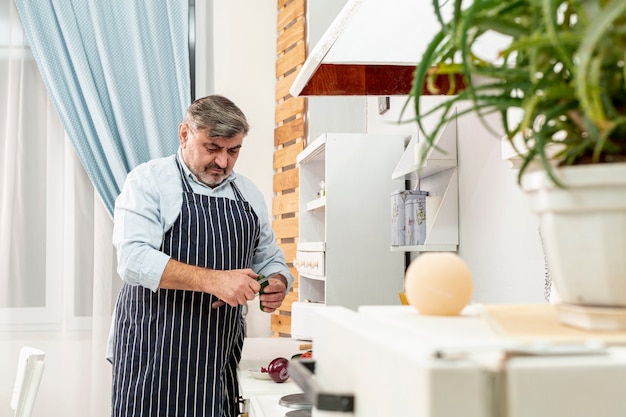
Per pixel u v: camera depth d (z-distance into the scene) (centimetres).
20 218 383
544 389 45
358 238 294
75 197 387
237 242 254
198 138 246
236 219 256
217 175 255
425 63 60
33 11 380
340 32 150
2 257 379
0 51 386
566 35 52
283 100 402
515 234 190
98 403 379
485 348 47
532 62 56
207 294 243
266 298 263
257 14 417
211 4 414
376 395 55
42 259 385
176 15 398
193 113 247
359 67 197
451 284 70
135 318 243
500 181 200
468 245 227
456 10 58
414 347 49
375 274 294
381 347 53
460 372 45
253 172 412
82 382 383
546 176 58
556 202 58
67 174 386
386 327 63
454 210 236
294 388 235
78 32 383
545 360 46
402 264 296
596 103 50
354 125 369
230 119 245
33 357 240
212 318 244
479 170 216
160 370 237
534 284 178
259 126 414
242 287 229
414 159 246
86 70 379
